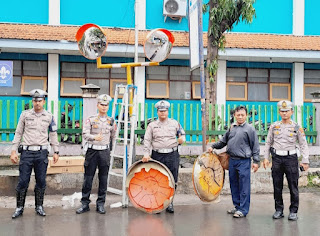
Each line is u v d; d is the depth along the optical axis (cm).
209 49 1005
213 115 903
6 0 1309
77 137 856
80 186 743
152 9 1371
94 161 604
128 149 676
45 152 588
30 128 579
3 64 1264
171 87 1371
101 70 1343
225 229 526
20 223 544
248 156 600
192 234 502
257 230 522
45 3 1328
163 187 623
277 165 586
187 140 950
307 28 1440
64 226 531
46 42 1196
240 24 1404
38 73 1309
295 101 1401
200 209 646
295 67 1405
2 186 709
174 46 1248
